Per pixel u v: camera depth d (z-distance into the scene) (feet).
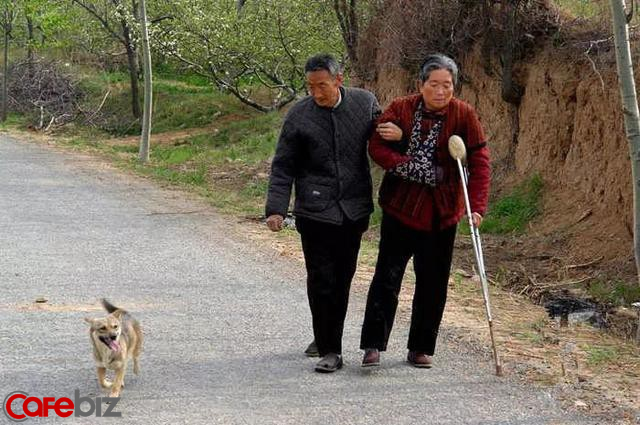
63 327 27.37
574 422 19.86
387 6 69.10
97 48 131.64
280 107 114.73
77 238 43.78
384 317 22.58
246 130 103.91
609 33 50.75
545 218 50.39
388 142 21.99
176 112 120.98
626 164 44.68
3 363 23.54
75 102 125.39
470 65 61.72
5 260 37.93
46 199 57.26
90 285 33.58
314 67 21.75
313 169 22.36
